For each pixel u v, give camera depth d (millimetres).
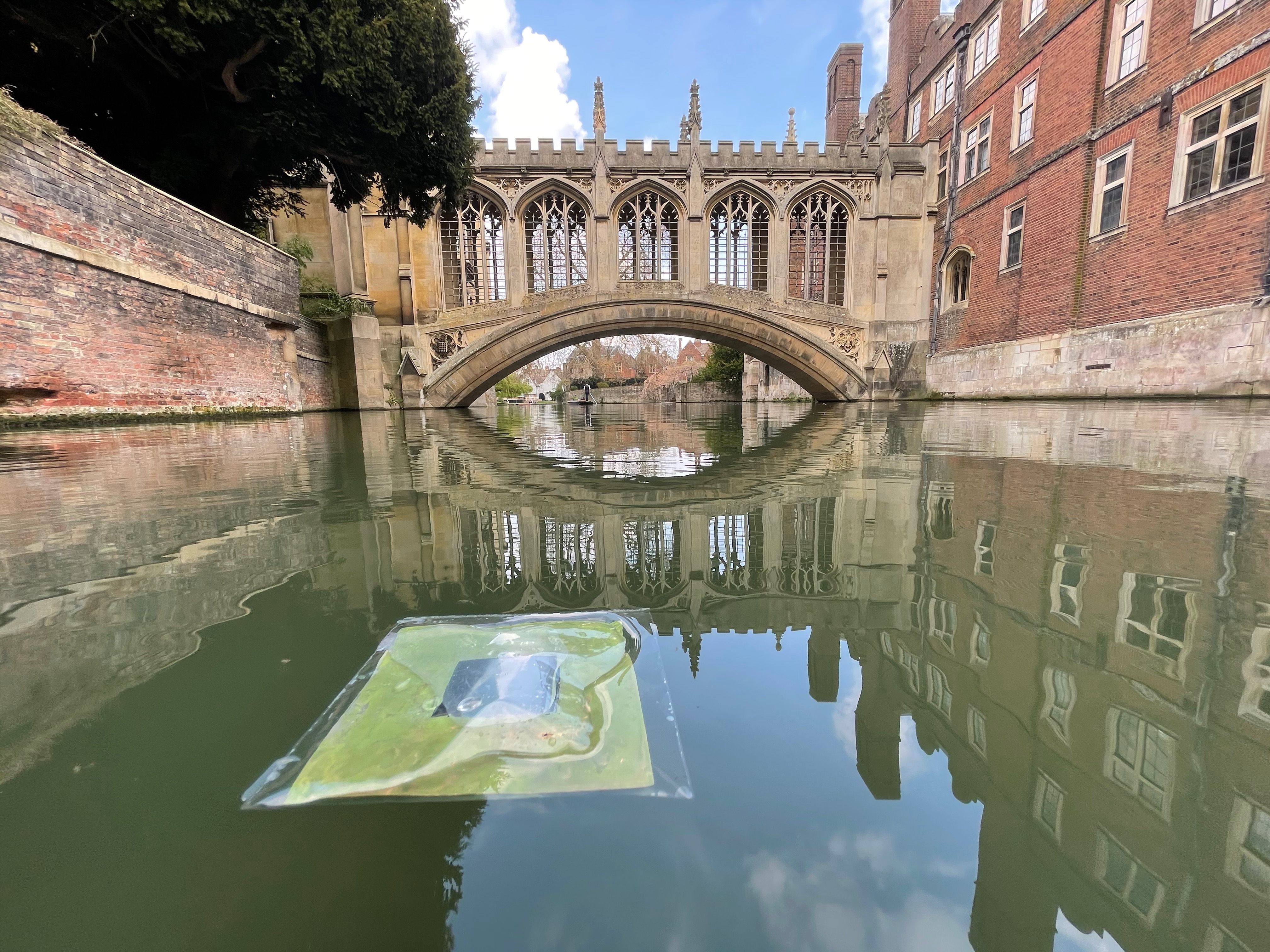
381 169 10867
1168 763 792
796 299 15734
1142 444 4469
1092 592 1449
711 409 21125
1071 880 628
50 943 586
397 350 14555
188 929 593
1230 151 9828
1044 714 917
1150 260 11328
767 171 15219
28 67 8758
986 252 16703
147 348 7328
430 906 600
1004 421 7586
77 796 741
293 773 769
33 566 1718
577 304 15094
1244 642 1151
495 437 7156
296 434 6551
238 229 9328
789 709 952
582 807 726
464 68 10828
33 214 5832
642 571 1722
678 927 577
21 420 5812
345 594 1495
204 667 1072
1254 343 9469
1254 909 597
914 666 1093
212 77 8805
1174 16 10727
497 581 1623
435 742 831
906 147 15477
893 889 627
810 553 1875
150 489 2945
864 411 11961
